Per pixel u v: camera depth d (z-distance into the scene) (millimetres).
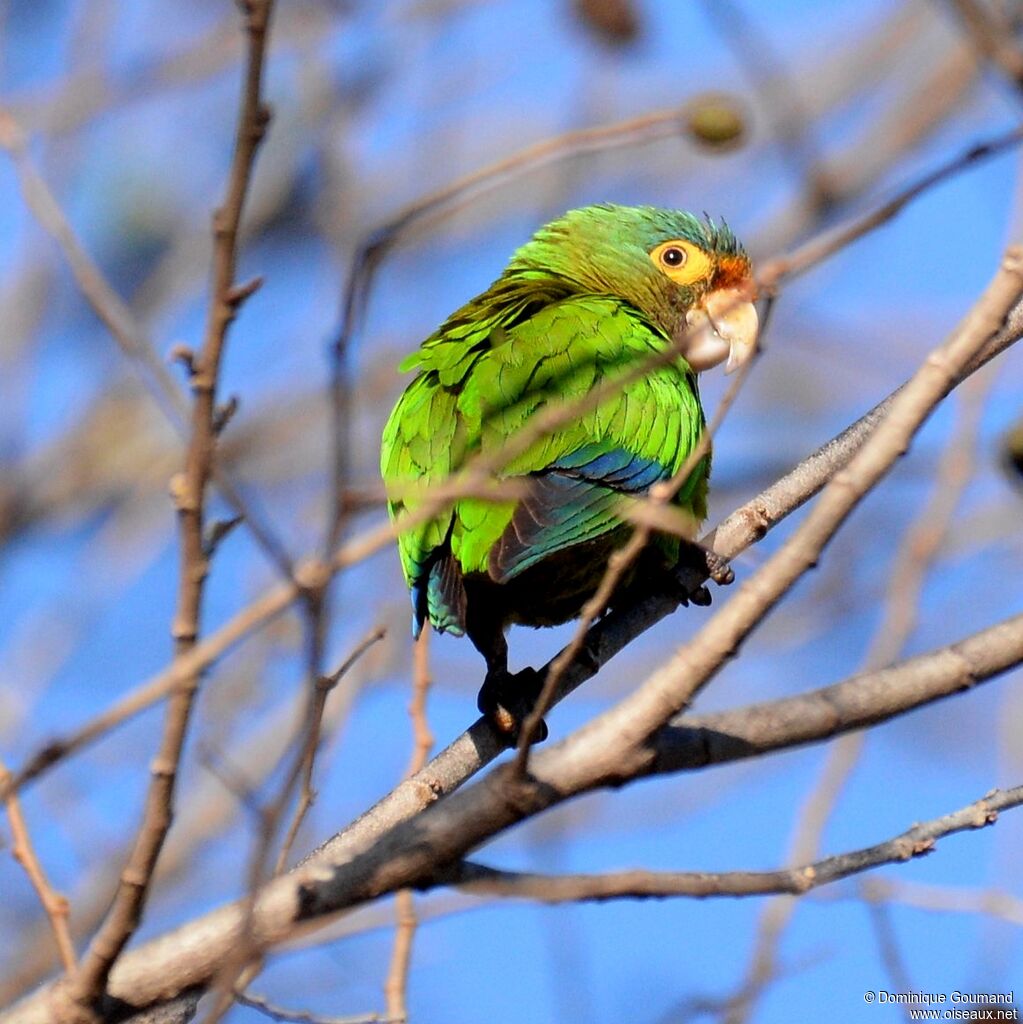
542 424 5984
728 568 10070
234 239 5770
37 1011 6316
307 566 5559
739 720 6539
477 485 5734
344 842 8398
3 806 6750
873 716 6629
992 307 6047
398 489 5762
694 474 10359
